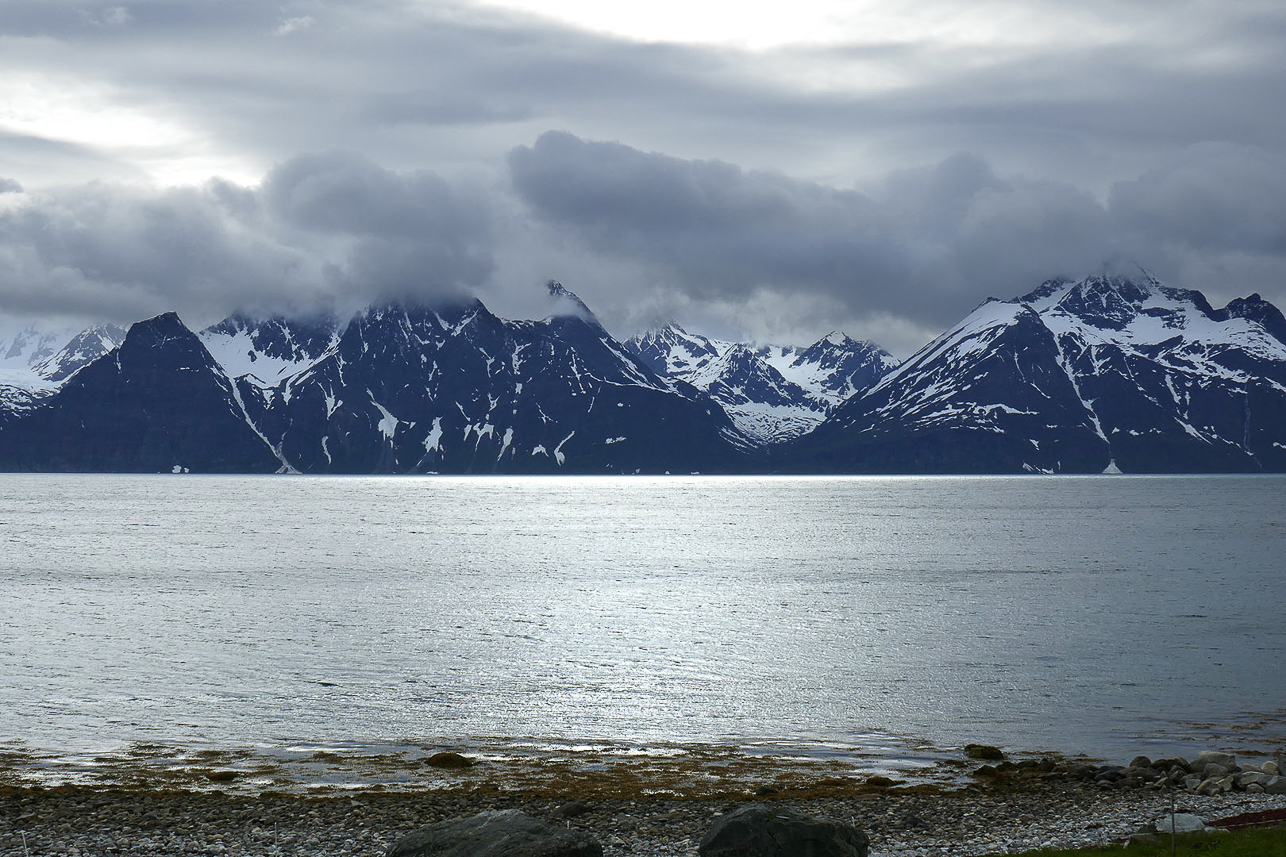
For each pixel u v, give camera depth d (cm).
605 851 3631
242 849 3619
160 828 3844
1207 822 3812
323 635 8738
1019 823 3934
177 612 10031
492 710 6150
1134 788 4531
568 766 4981
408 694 6556
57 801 4212
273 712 6062
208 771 4838
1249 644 8294
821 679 7031
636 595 11431
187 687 6712
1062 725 5841
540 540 19425
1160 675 7138
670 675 7169
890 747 5378
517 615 9888
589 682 6938
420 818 3975
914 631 8969
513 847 3138
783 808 3434
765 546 18025
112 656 7750
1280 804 4125
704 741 5488
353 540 19300
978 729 5750
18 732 5569
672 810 4141
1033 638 8600
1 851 3603
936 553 16600
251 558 15662
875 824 3962
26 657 7694
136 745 5322
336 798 4294
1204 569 14000
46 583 12344
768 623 9419
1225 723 5875
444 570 14050
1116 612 10050
